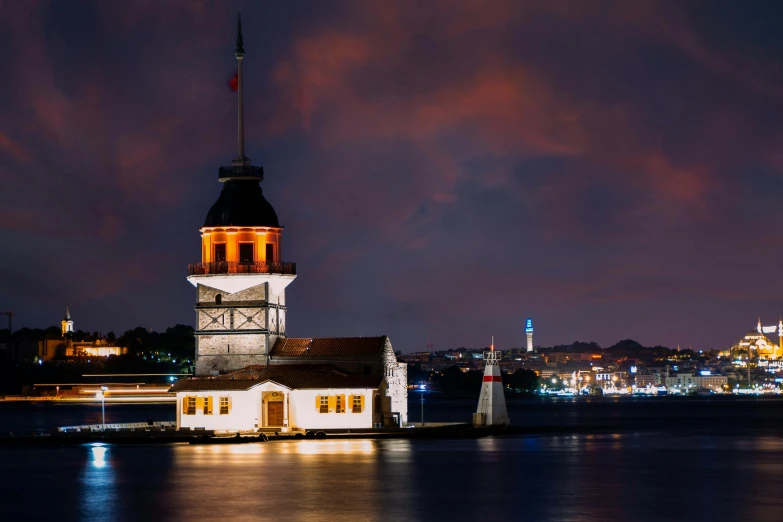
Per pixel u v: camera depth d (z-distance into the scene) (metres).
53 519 76.06
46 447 130.25
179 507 79.62
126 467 105.06
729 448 136.62
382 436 135.50
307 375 137.88
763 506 80.06
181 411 138.62
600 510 77.88
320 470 100.38
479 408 156.75
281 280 141.75
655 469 105.56
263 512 76.88
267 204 143.38
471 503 80.88
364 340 142.00
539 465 107.88
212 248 141.62
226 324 141.50
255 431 135.12
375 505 79.81
